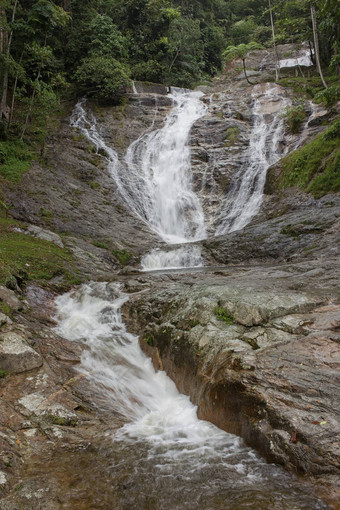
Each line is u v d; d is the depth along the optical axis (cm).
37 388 473
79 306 752
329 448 285
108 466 337
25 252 873
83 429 410
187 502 283
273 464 312
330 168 1168
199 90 2498
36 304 713
